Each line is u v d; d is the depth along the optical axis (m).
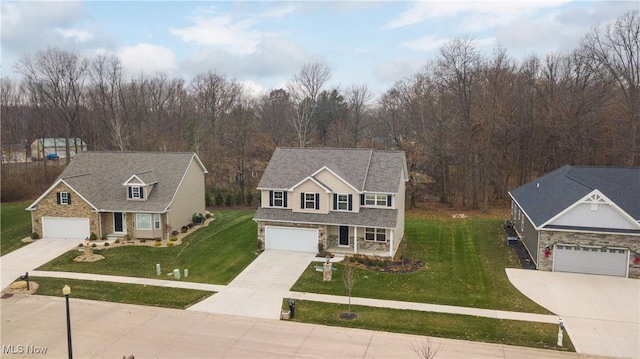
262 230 33.78
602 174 33.38
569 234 27.94
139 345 20.11
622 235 27.00
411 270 29.20
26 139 75.88
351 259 30.92
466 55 48.69
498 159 49.06
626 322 21.55
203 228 40.31
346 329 21.36
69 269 30.20
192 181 41.88
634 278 27.06
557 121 47.78
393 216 31.94
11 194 49.91
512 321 21.81
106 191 38.38
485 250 33.19
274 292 26.09
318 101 70.62
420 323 21.84
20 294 26.17
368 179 33.47
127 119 65.88
